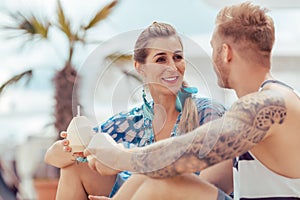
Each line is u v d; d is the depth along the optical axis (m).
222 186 1.45
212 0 2.62
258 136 1.13
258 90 1.26
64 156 1.40
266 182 1.31
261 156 1.26
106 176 1.45
